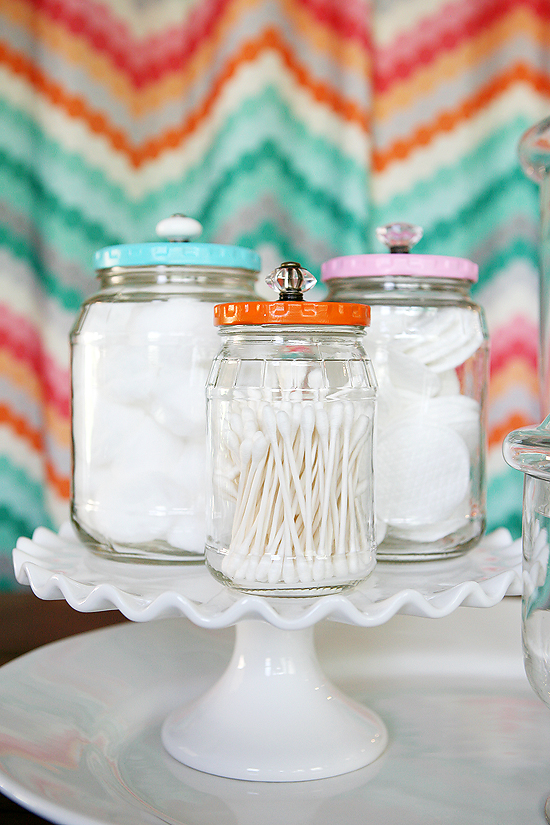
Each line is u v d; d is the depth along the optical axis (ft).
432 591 1.34
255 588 1.22
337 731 1.46
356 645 1.96
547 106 2.96
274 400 1.24
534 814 1.27
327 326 1.24
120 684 1.76
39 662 1.79
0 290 2.97
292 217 3.00
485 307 3.03
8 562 3.04
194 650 1.93
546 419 1.34
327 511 1.22
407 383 1.54
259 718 1.46
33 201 3.00
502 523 3.02
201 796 1.32
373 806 1.29
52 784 1.27
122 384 1.48
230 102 2.91
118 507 1.49
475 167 2.99
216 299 1.53
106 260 1.59
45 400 3.05
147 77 3.01
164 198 3.05
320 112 2.95
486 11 2.93
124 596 1.23
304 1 2.91
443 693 1.79
